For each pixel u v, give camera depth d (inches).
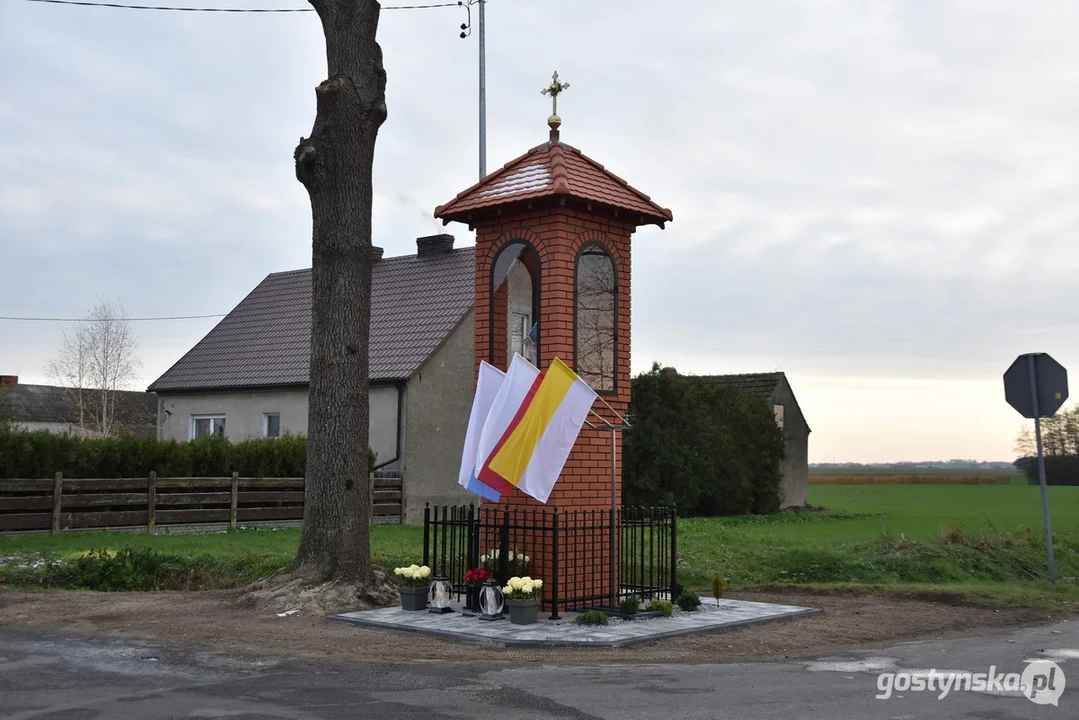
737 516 1256.2
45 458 755.4
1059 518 1122.7
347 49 502.9
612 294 482.3
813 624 444.8
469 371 1091.9
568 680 313.4
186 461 852.6
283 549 663.8
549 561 441.1
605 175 483.2
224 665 332.5
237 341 1267.2
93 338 2055.9
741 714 272.7
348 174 498.0
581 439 456.1
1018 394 620.4
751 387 1578.5
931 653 379.9
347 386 488.1
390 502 993.5
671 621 427.2
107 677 312.2
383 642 378.3
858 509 1433.3
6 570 548.1
